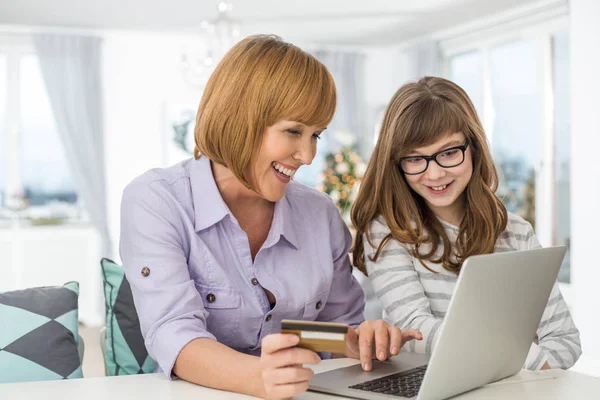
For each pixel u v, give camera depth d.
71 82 6.41
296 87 1.36
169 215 1.49
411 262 1.85
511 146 6.06
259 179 1.44
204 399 1.18
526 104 5.90
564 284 5.40
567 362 1.61
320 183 5.65
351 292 1.83
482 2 5.76
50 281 6.35
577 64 4.84
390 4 5.82
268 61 1.38
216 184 1.58
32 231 6.30
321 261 1.68
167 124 6.84
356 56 7.64
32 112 6.45
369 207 1.87
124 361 1.92
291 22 6.43
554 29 5.59
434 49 6.96
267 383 1.12
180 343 1.31
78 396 1.20
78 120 6.41
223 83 1.41
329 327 1.06
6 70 6.39
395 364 1.45
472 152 1.81
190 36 6.95
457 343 1.11
